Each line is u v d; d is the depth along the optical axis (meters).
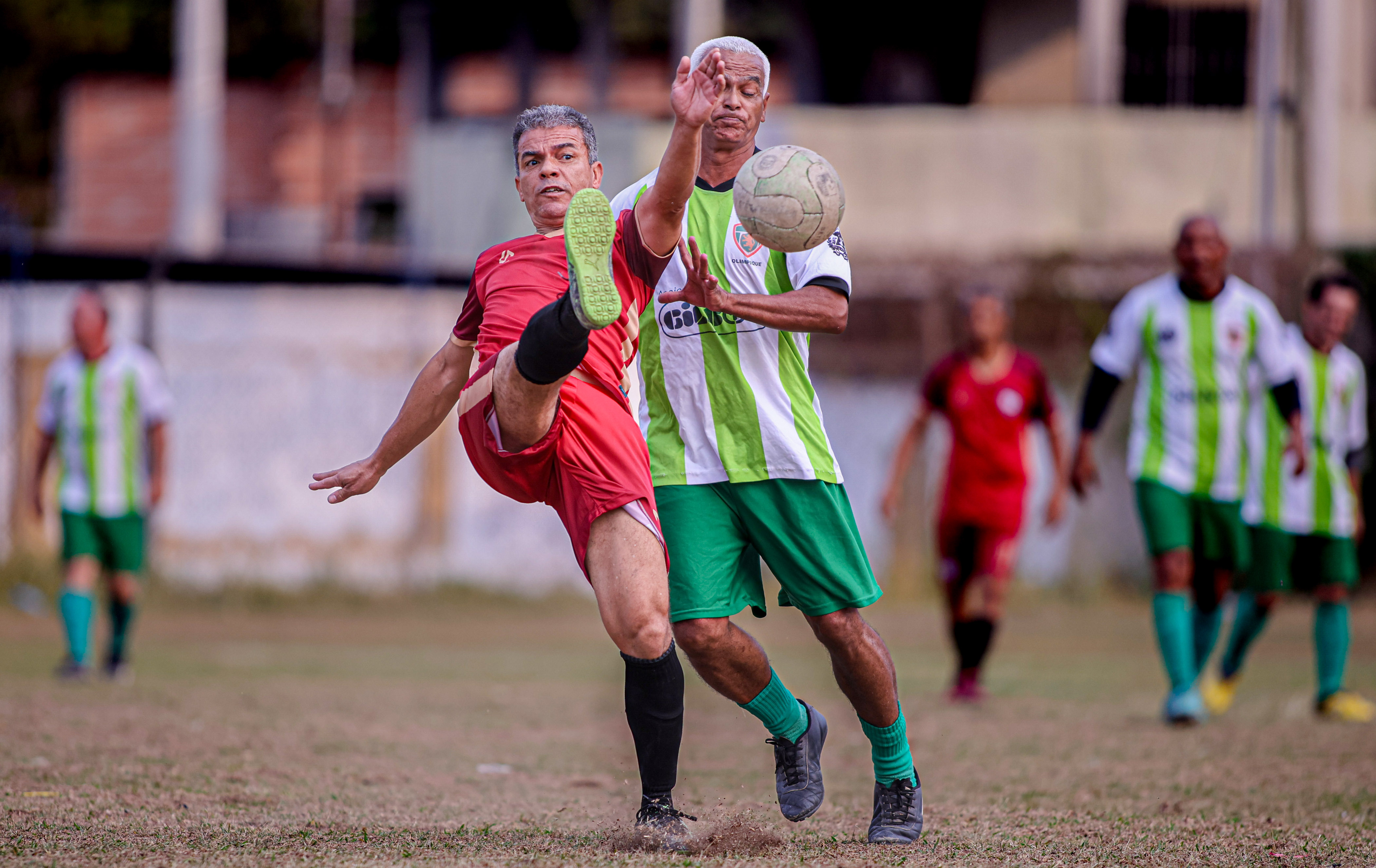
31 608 40.78
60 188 77.31
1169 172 55.31
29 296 45.12
